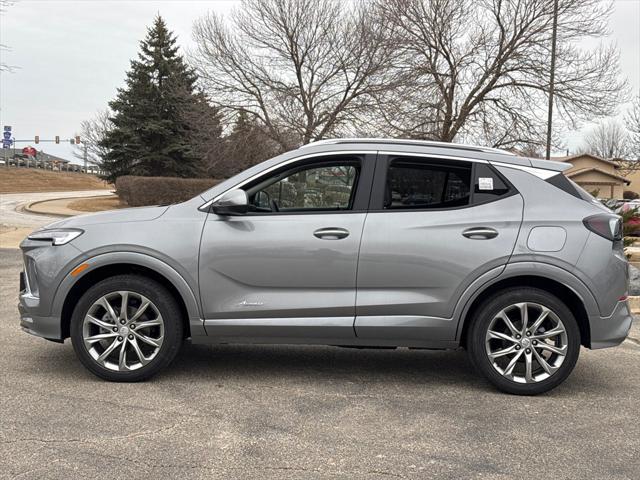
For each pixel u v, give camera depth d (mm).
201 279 4598
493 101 27672
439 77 27234
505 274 4527
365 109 27625
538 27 26688
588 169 49688
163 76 39500
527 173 4695
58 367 5094
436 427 3961
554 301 4531
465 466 3396
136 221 4699
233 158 30719
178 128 39219
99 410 4125
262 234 4602
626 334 4590
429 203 4664
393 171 4695
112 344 4676
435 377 5090
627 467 3414
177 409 4180
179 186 34625
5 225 22594
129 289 4621
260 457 3461
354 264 4562
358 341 4676
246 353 5703
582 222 4559
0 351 5559
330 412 4195
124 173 39938
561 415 4227
